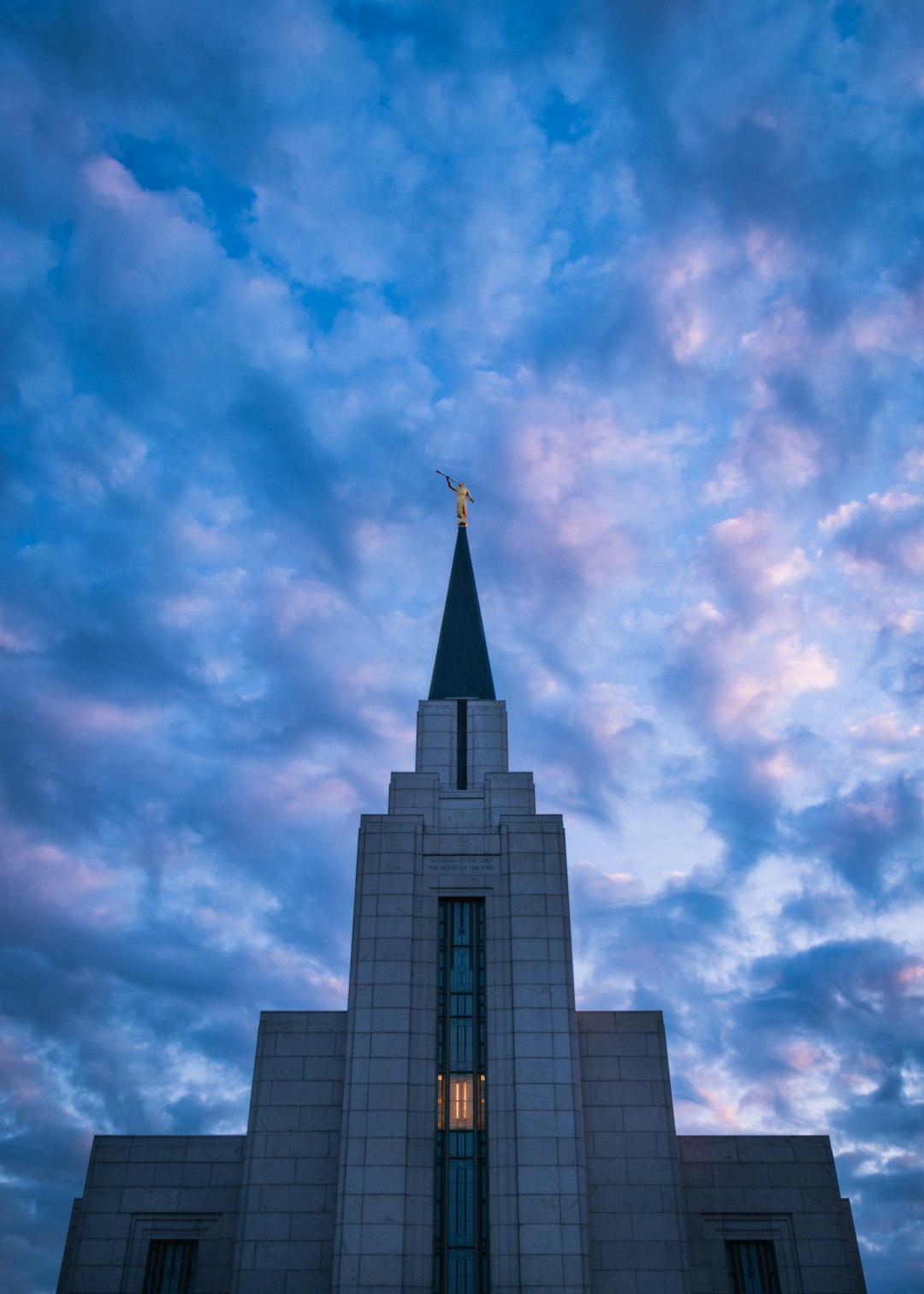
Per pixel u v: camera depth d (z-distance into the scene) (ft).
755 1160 175.63
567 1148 153.38
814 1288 165.27
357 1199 151.02
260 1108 173.27
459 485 258.78
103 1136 179.22
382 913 172.14
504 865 176.45
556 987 165.48
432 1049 162.50
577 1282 144.56
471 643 225.15
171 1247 171.42
